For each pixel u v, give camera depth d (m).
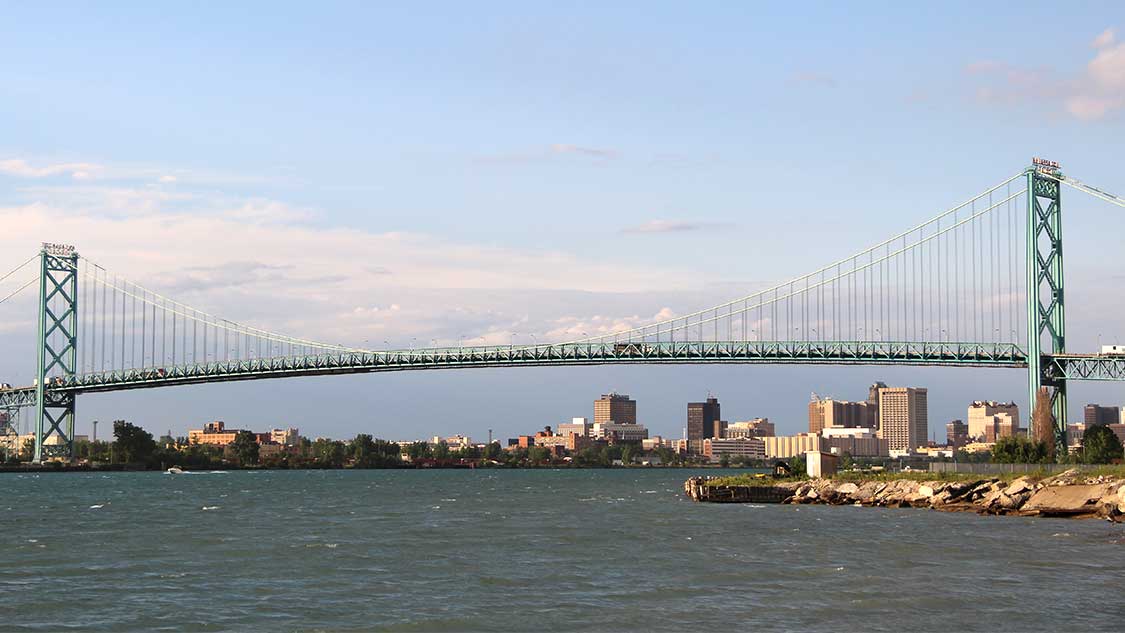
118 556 91.31
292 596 70.25
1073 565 80.81
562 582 75.12
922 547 92.81
